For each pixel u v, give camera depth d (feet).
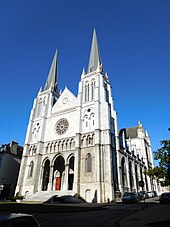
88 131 157.17
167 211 65.77
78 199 126.41
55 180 168.66
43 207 77.92
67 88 199.82
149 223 42.93
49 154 169.68
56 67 254.47
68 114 179.93
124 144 191.42
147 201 125.18
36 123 197.36
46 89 225.97
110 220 50.37
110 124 162.61
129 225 41.75
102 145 145.89
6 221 17.97
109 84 197.06
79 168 143.95
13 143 208.44
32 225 20.56
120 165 154.51
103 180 131.95
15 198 145.18
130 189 164.45
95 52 217.15
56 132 177.88
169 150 83.61
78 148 150.61
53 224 42.96
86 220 50.03
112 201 122.11
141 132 280.51
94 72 187.83
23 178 169.68
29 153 183.11
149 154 298.15
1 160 188.14
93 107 165.78
